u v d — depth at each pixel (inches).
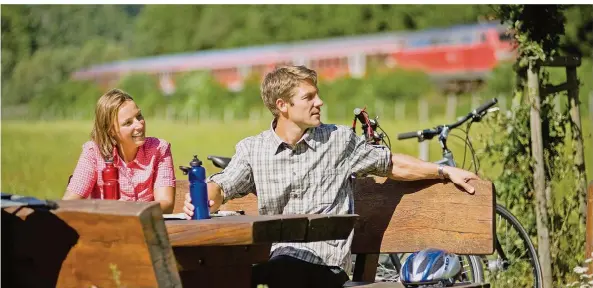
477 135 442.6
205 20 3949.3
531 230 420.5
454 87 2984.7
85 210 223.5
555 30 428.1
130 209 216.7
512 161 427.2
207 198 260.7
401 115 2652.6
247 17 3821.4
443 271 256.8
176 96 3329.2
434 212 294.5
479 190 285.4
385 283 266.7
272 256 284.7
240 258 254.5
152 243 215.8
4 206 235.5
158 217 217.5
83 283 228.2
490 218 281.9
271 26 3693.4
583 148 429.1
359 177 307.1
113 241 220.5
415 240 297.6
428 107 2800.2
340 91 2952.8
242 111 2930.6
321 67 3336.6
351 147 288.4
